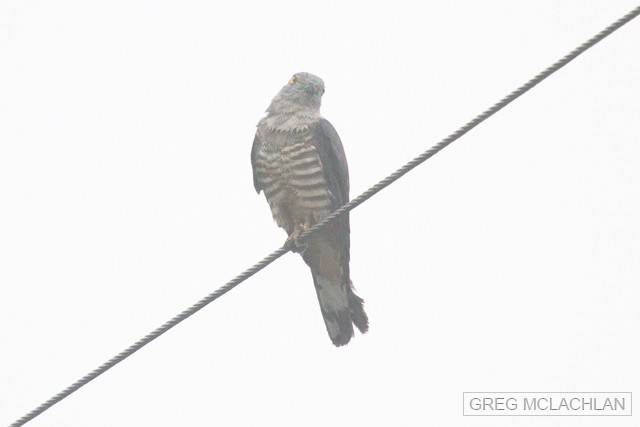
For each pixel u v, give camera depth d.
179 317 12.31
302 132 14.80
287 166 14.82
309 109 14.99
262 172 15.08
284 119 14.93
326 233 14.86
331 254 14.98
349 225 14.89
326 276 15.16
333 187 14.84
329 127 14.98
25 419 12.30
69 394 12.27
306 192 14.80
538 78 10.79
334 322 15.31
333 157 14.86
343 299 15.20
